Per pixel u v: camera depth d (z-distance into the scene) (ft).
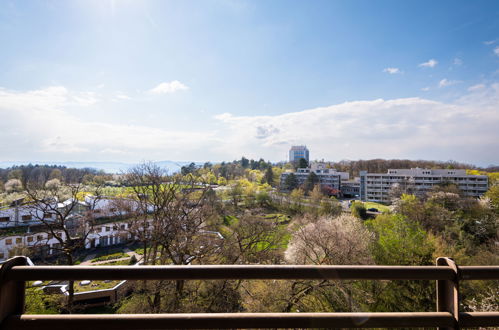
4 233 67.87
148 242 43.34
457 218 90.63
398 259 46.09
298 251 50.47
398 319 4.65
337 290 34.86
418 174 203.51
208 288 36.32
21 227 72.64
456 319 4.67
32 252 65.92
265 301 36.01
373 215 138.31
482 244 75.72
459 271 4.68
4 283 4.32
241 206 151.94
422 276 4.66
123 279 4.35
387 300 35.81
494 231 81.30
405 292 35.01
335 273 4.54
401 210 107.76
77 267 4.36
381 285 36.70
